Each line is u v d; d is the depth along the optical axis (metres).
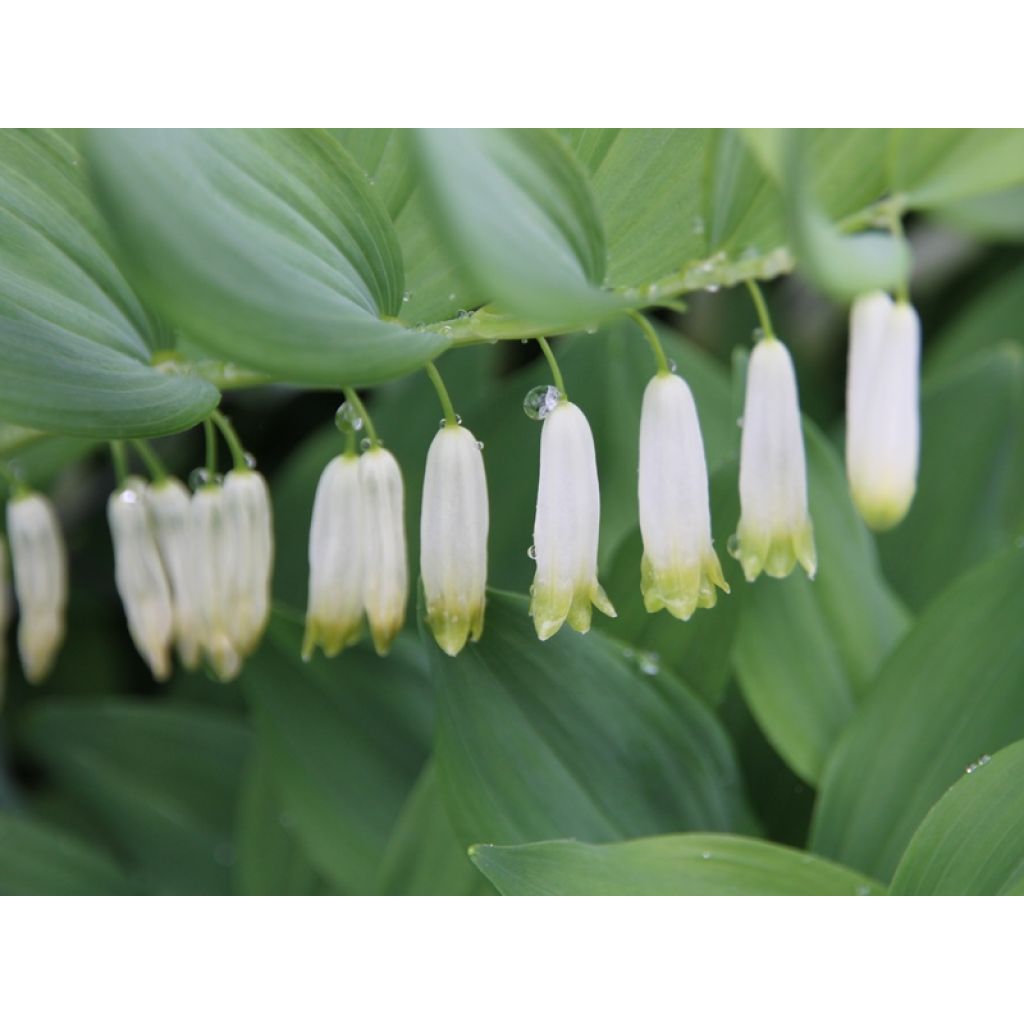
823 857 0.27
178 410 0.24
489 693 0.26
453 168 0.22
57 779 0.32
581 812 0.27
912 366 0.25
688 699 0.27
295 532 0.32
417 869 0.28
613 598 0.27
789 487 0.25
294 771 0.29
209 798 0.32
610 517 0.30
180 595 0.27
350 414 0.25
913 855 0.25
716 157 0.24
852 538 0.28
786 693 0.28
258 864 0.30
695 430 0.25
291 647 0.28
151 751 0.32
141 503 0.27
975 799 0.25
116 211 0.22
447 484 0.25
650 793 0.27
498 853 0.25
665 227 0.25
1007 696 0.27
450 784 0.26
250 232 0.23
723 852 0.25
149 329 0.25
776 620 0.28
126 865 0.32
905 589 0.31
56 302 0.24
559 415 0.24
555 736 0.26
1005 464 0.31
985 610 0.27
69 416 0.24
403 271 0.24
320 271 0.23
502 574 0.30
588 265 0.23
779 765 0.29
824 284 0.23
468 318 0.25
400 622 0.25
